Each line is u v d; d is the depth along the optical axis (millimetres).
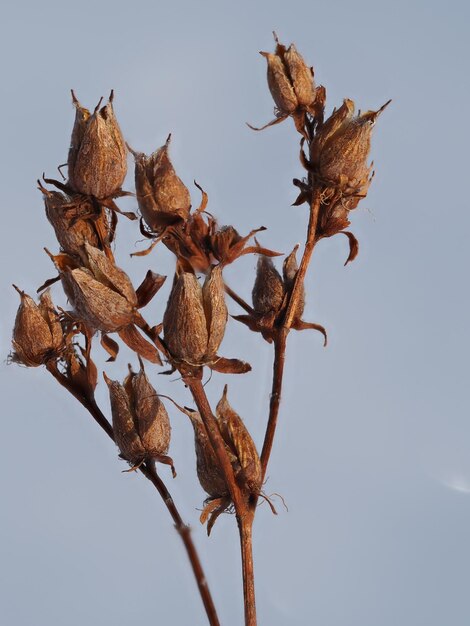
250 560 127
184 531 131
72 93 125
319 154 132
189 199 128
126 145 126
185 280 119
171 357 121
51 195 125
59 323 131
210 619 131
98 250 121
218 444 124
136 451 132
